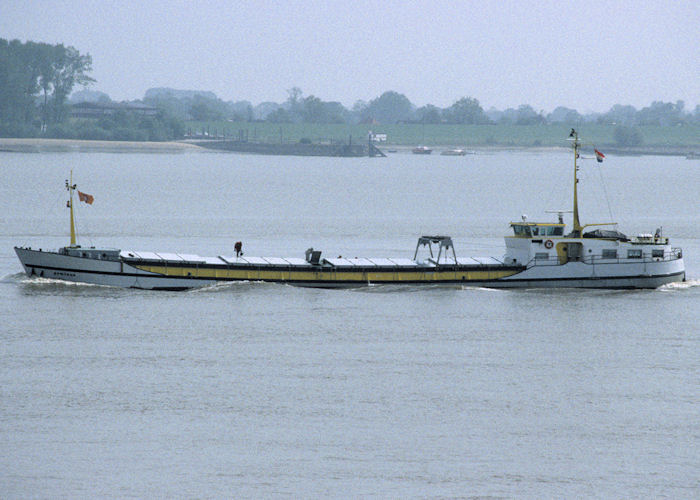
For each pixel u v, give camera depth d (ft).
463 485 649.20
